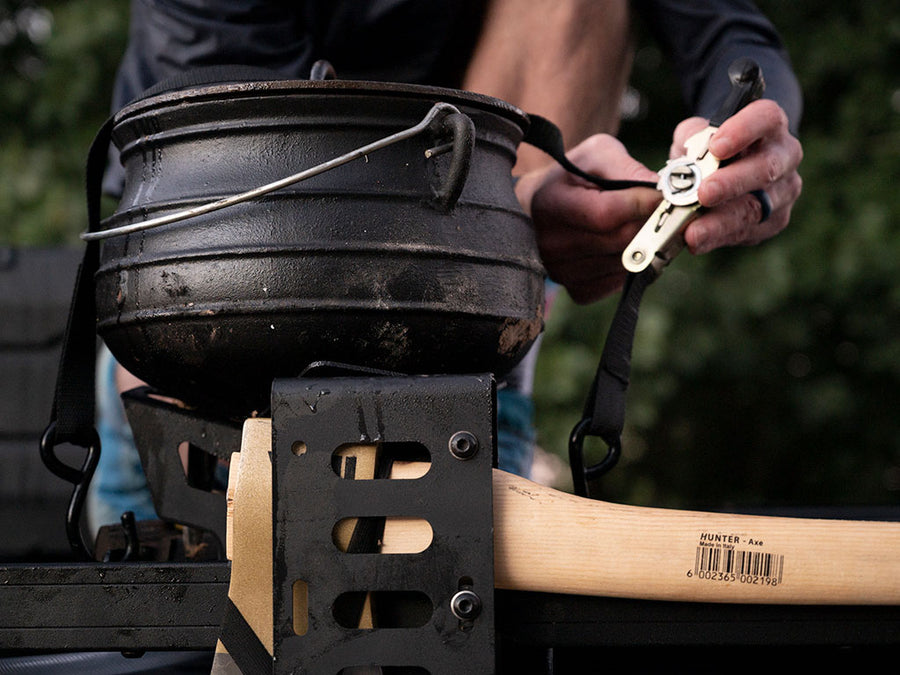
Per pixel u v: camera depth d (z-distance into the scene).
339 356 0.69
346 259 0.68
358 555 0.59
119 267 0.73
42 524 1.76
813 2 4.06
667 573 0.62
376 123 0.69
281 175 0.69
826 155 3.82
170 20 0.99
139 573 0.65
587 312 3.54
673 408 4.44
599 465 0.87
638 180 0.92
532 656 0.70
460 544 0.59
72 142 3.90
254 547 0.62
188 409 0.83
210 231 0.69
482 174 0.75
